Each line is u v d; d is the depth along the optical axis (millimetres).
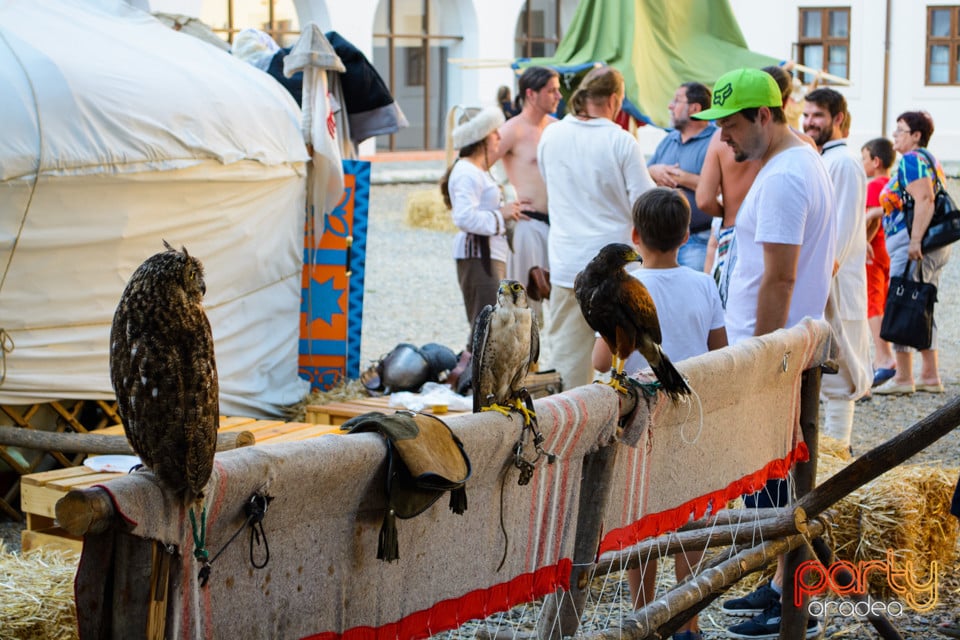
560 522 3318
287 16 27234
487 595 3086
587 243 7027
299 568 2490
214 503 2227
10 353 6363
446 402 7488
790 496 4906
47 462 6734
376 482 2619
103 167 6441
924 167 8875
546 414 3100
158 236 6961
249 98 7781
